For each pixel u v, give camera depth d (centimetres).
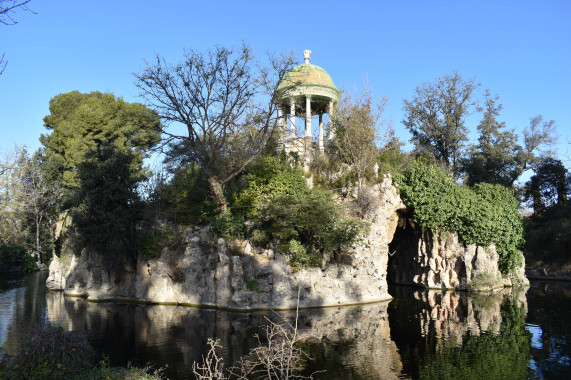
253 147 3734
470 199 4012
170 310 2817
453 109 5347
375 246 3381
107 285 3375
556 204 5919
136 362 1633
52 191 5875
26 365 1161
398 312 2727
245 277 2839
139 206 3328
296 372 1505
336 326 2281
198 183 3753
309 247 3038
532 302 3200
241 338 2003
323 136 4978
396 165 4269
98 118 5100
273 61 3378
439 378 1455
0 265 5762
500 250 4084
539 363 1623
